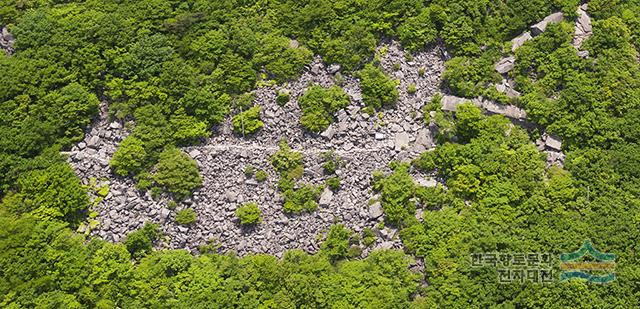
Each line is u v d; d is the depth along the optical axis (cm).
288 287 2531
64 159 2812
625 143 2825
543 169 2798
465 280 2523
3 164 2733
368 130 2934
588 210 2669
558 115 2880
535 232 2616
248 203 2798
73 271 2528
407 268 2598
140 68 3005
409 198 2762
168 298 2514
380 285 2528
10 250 2536
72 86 2945
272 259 2628
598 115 2875
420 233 2659
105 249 2597
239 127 2936
